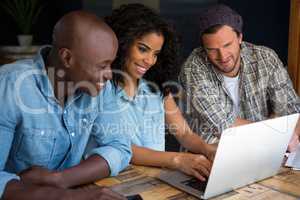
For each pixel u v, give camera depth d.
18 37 3.29
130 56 1.38
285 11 2.20
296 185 1.04
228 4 2.55
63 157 1.19
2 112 1.00
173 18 2.81
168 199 0.96
